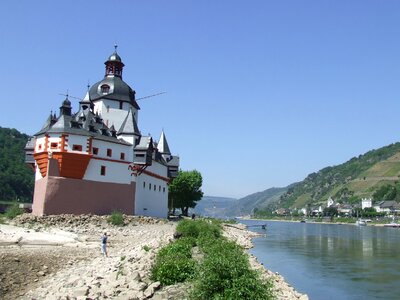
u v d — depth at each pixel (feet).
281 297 82.84
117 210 240.94
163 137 352.28
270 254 186.19
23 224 198.90
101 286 80.64
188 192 400.06
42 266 111.75
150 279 81.00
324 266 150.51
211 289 61.77
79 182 227.81
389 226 627.05
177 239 139.13
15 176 594.65
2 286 90.79
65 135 224.53
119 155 246.47
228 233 246.68
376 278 126.41
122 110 291.38
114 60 299.79
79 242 157.17
